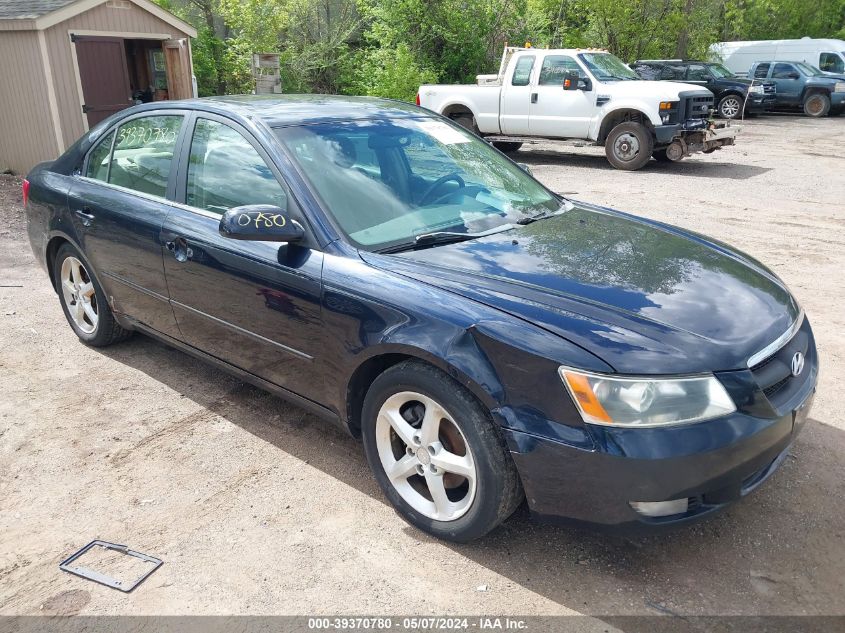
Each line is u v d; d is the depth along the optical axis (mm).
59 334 5125
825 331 4953
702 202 9688
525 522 3014
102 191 4254
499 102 13844
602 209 4086
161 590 2650
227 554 2836
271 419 3896
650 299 2736
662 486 2357
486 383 2520
